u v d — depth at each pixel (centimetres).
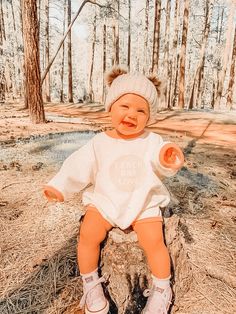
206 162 589
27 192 387
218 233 316
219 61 3319
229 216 359
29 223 316
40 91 951
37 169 476
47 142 656
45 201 362
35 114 954
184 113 1569
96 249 192
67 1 2628
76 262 254
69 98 2555
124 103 176
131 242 203
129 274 205
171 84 3309
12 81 3797
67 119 1155
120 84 177
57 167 489
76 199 372
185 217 347
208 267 260
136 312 209
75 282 237
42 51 3816
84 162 188
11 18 3397
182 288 228
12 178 435
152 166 185
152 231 184
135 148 188
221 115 1513
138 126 180
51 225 312
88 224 188
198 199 400
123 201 183
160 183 188
